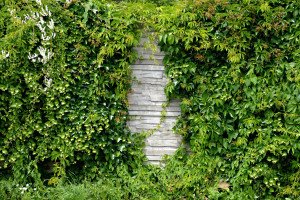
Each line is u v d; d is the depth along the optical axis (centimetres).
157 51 314
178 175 315
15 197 266
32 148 292
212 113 298
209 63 299
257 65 281
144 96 325
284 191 283
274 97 281
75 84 295
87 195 271
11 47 266
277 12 269
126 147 317
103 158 314
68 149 294
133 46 313
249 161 287
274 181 283
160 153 333
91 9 279
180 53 305
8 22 272
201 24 287
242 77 286
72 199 262
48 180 306
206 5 282
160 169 327
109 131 303
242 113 290
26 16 267
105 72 300
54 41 280
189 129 316
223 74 293
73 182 302
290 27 272
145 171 318
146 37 312
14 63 273
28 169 284
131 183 299
